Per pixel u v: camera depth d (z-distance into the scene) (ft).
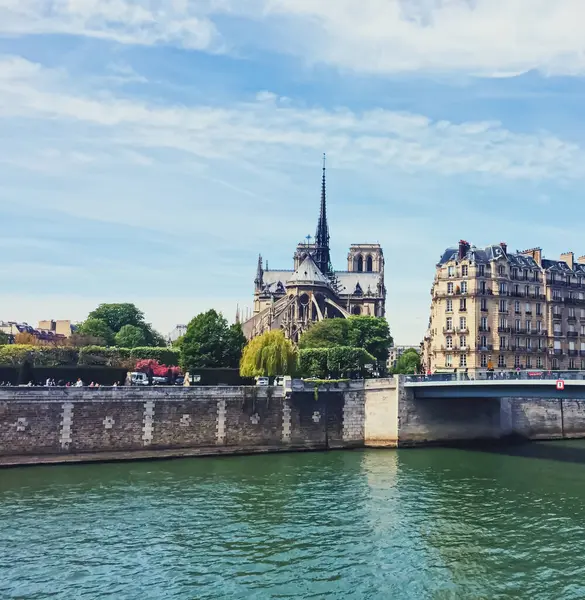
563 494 170.71
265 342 292.40
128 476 191.21
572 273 393.50
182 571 112.98
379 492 171.42
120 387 226.58
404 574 112.47
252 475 193.67
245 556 120.47
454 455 238.48
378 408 262.47
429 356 450.30
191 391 236.63
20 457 210.59
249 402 244.63
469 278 363.35
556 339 379.14
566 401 307.99
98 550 122.93
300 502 159.43
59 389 218.59
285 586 107.04
